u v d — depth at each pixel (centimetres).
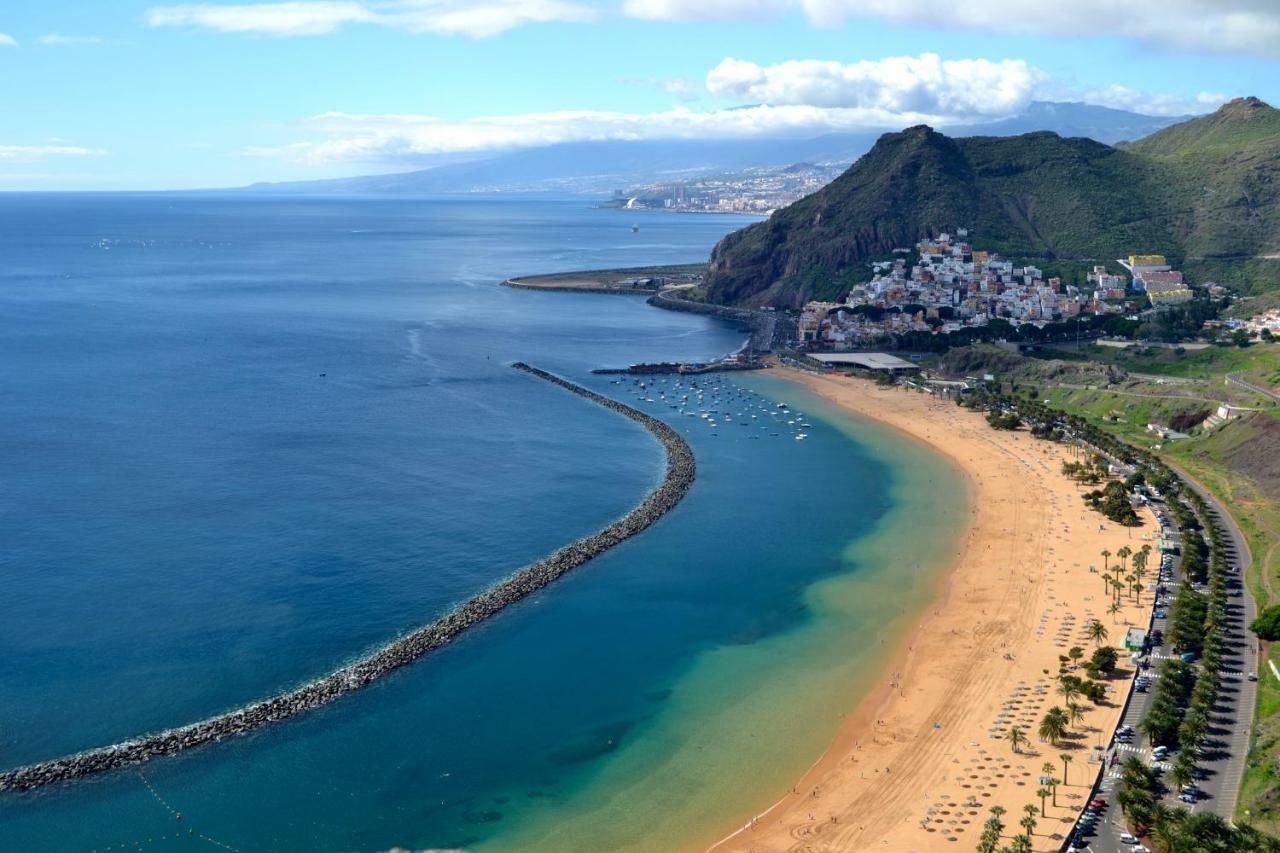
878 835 12731
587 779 14088
